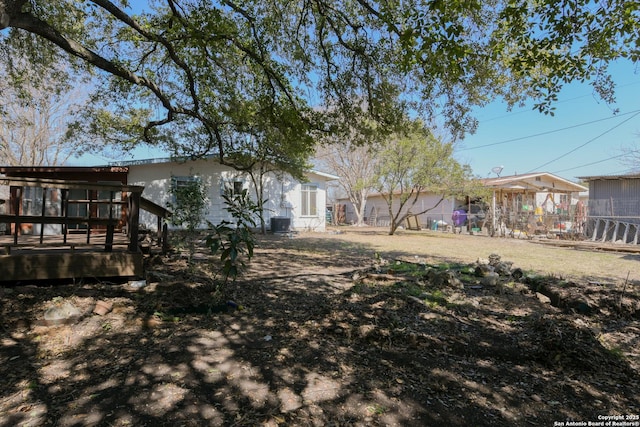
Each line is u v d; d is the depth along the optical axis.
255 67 7.82
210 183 15.84
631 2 3.97
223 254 3.84
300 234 17.33
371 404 2.38
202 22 5.77
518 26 4.53
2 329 3.33
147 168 15.01
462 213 21.38
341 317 3.96
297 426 2.13
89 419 2.15
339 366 2.93
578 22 4.40
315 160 30.86
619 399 2.50
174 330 3.64
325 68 7.46
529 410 2.35
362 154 28.80
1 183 4.10
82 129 12.05
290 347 3.30
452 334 3.55
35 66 7.65
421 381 2.70
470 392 2.55
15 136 20.94
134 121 11.78
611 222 16.08
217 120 9.28
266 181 17.22
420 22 4.23
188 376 2.71
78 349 3.12
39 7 6.21
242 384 2.62
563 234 17.73
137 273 4.80
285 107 7.97
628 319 4.38
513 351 3.22
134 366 2.85
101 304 3.89
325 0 6.38
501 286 5.58
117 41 7.64
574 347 3.09
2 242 5.26
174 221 10.15
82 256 4.49
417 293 5.00
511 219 19.62
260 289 5.48
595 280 6.72
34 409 2.24
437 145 15.49
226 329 3.73
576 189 23.70
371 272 6.82
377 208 31.97
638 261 9.73
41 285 4.43
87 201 5.00
